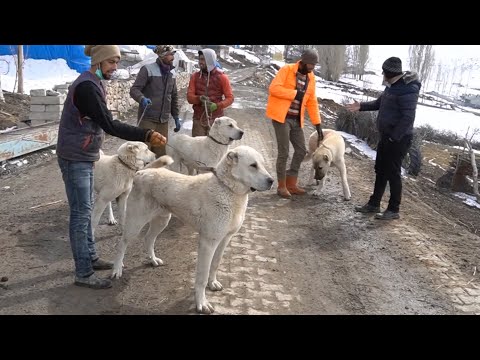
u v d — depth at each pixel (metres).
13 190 6.88
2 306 3.60
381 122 6.19
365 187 8.22
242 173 3.56
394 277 4.68
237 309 3.80
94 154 3.88
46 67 17.22
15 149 8.19
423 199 8.24
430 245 5.61
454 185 9.35
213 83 6.69
